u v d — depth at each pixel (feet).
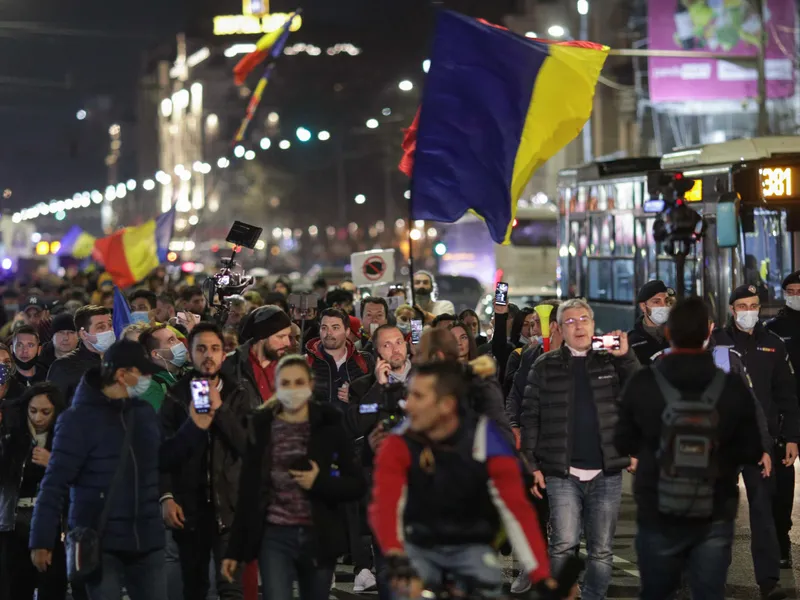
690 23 204.95
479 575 30.22
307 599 37.60
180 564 43.45
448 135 52.90
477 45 52.01
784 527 55.06
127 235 108.78
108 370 38.75
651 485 35.50
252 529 37.04
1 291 158.81
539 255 200.03
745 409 34.94
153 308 82.94
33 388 45.34
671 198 73.97
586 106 52.85
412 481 29.94
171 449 39.47
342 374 56.18
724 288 92.22
